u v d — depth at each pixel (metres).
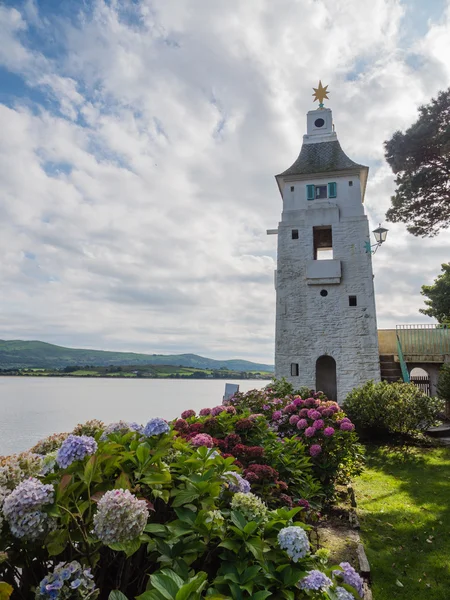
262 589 2.46
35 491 2.05
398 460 10.80
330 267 18.39
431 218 16.81
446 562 5.16
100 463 2.55
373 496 7.84
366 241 18.58
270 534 2.82
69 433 3.50
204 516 2.58
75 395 17.22
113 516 2.02
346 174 19.53
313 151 20.92
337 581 2.82
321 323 18.27
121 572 2.54
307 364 18.02
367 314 17.84
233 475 3.23
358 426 13.23
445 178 15.51
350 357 17.64
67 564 2.05
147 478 2.63
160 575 1.97
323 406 7.93
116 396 17.61
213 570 2.89
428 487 8.41
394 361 18.27
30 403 13.58
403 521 6.49
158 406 13.73
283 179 20.23
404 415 12.28
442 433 13.88
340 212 19.27
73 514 2.17
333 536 5.84
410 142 15.16
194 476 2.97
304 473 5.87
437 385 16.09
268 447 5.46
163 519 3.01
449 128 13.98
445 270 29.88
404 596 4.45
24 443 7.29
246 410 7.00
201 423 5.61
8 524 2.04
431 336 18.75
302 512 4.81
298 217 19.64
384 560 5.20
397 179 16.69
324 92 22.38
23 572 2.25
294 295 18.86
